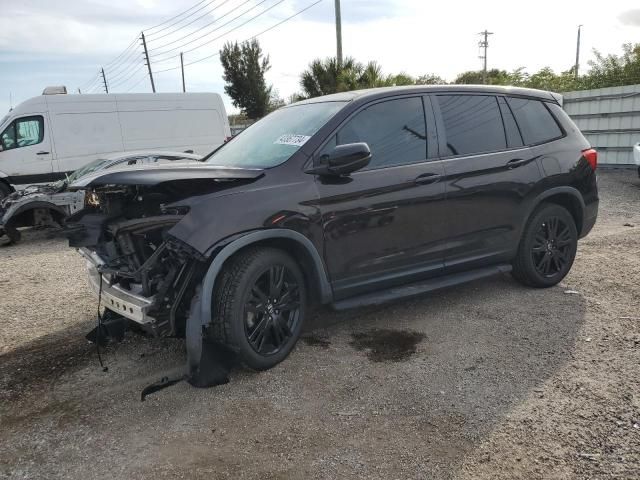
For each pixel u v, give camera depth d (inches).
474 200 171.8
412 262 162.1
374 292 158.6
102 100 487.2
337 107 156.7
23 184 461.4
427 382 132.0
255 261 132.5
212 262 125.0
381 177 152.6
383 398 125.2
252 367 136.4
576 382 129.0
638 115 548.4
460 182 167.9
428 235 163.5
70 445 111.7
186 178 124.0
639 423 111.0
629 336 153.9
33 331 179.9
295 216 137.1
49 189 366.0
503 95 188.4
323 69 835.4
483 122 179.8
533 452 103.3
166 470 102.1
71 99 474.9
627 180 501.7
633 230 302.2
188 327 124.4
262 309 136.4
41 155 464.4
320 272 143.9
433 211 163.0
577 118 605.6
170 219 127.2
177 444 110.3
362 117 155.6
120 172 129.0
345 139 150.9
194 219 124.3
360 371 139.0
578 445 104.9
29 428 118.8
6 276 267.3
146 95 507.5
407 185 156.6
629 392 123.3
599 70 714.8
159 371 143.6
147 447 109.7
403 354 148.6
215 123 547.2
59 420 121.5
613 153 578.9
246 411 121.6
